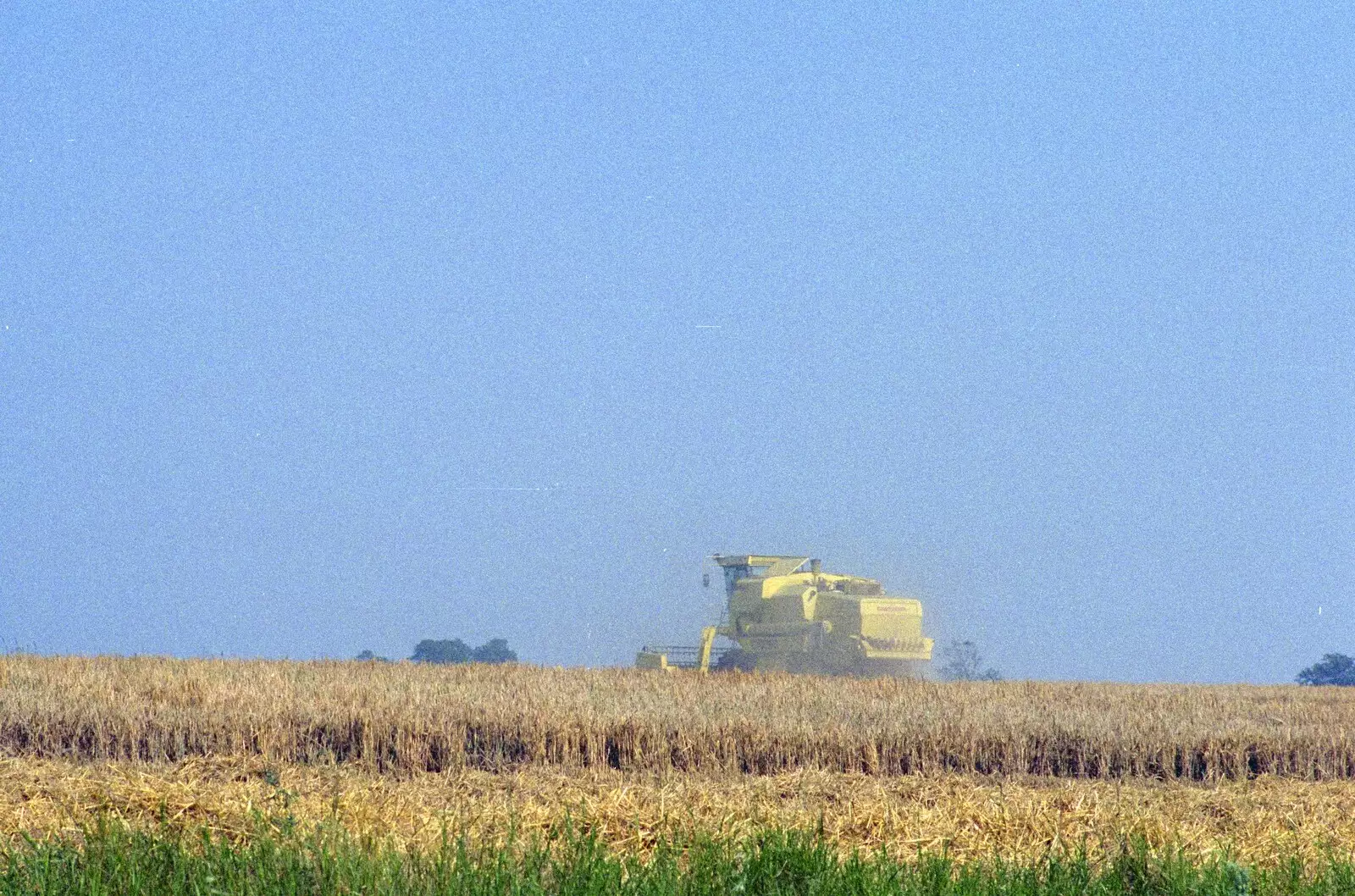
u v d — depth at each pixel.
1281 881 34.12
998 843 40.38
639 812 43.03
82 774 51.03
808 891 30.64
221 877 28.81
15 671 86.12
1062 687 117.25
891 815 44.47
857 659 138.50
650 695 79.56
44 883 27.94
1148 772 65.81
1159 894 32.72
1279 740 67.00
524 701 70.94
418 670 104.94
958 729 66.50
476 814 41.66
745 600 146.00
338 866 28.67
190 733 61.66
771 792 52.28
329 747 62.81
